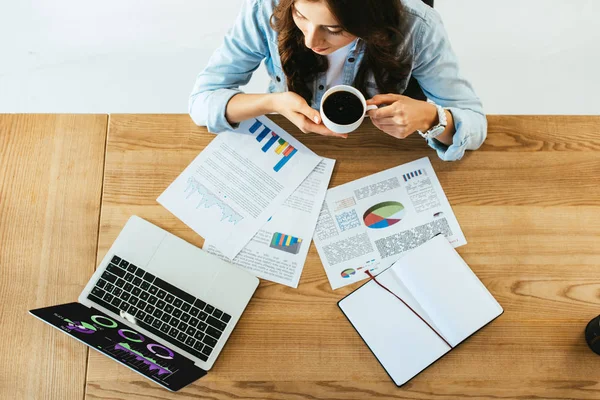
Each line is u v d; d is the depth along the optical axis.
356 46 1.20
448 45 1.26
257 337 1.13
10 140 1.21
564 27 2.11
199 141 1.23
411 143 1.23
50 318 0.95
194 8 2.16
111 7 2.16
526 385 1.10
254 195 1.21
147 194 1.20
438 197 1.20
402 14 1.03
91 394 1.10
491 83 2.06
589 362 1.11
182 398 1.10
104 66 2.10
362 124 1.23
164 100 2.07
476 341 1.12
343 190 1.21
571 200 1.19
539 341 1.12
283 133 1.24
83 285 1.15
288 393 1.10
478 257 1.17
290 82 1.30
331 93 1.05
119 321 1.13
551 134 1.23
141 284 1.15
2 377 1.10
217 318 1.13
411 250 1.16
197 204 1.20
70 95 2.08
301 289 1.15
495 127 1.24
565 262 1.16
